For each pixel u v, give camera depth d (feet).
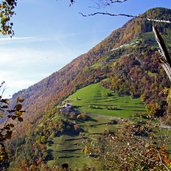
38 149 444.14
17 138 491.72
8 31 23.54
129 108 597.11
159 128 40.32
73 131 521.24
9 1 22.76
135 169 37.09
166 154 33.71
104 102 650.84
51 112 610.65
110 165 44.32
